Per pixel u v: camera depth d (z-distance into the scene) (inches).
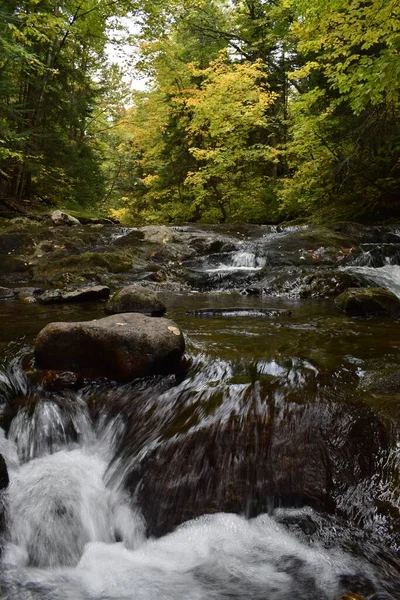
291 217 691.4
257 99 622.2
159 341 142.5
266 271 349.4
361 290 247.0
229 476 105.7
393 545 87.2
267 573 86.7
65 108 657.0
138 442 117.5
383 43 428.1
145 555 95.5
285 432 111.4
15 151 539.2
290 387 129.3
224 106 589.0
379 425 109.0
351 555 87.5
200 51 772.6
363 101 270.2
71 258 371.6
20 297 287.1
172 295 307.3
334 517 95.9
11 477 111.0
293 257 380.8
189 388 134.0
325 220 572.1
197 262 394.3
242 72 605.3
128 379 141.0
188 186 796.6
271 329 199.6
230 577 86.7
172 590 84.6
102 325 146.5
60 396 134.1
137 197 1051.9
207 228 493.7
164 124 787.4
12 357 157.2
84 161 719.1
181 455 110.3
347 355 157.9
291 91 788.0
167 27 619.8
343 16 304.3
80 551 97.0
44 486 108.0
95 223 596.4
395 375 135.1
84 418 128.2
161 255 400.5
